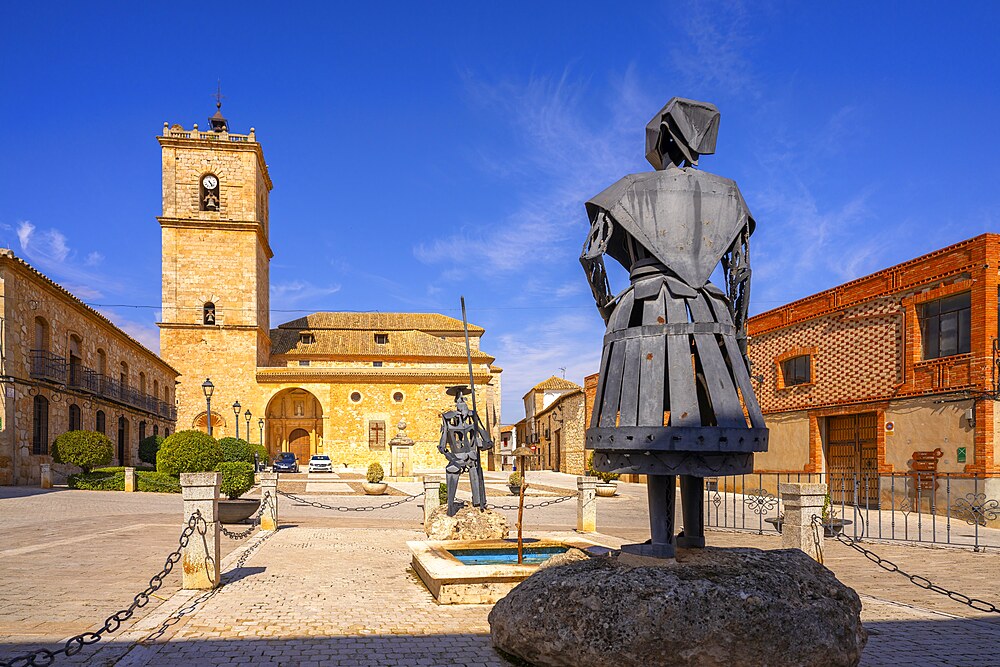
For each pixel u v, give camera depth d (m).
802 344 23.72
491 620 5.09
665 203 4.82
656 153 5.16
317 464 45.09
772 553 4.82
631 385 4.58
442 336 64.38
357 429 51.94
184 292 50.00
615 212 4.88
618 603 4.20
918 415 18.98
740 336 5.03
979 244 17.42
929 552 12.13
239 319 50.44
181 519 16.30
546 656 4.43
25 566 9.45
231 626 6.29
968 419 17.42
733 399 4.51
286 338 58.44
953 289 18.08
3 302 23.61
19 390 24.44
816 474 22.62
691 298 4.73
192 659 5.29
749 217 5.12
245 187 51.31
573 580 4.50
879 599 7.82
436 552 8.75
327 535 13.95
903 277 19.67
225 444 38.75
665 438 4.35
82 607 6.96
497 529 10.95
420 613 6.86
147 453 33.94
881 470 20.11
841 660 4.23
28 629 6.09
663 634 4.06
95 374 32.12
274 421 54.03
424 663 5.21
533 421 64.00
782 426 24.59
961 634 6.25
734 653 4.03
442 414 12.00
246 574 9.09
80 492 23.00
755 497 20.09
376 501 24.06
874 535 14.36
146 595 6.41
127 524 14.97
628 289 4.95
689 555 4.69
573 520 17.94
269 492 15.05
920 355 19.23
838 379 22.06
